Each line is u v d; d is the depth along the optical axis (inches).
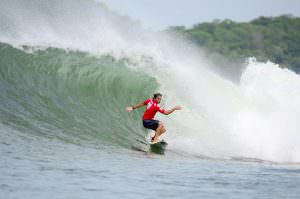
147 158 1876.2
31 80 2447.1
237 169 1807.3
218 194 1375.5
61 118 2193.7
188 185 1462.8
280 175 1705.2
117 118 2368.4
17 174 1409.9
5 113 2075.5
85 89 2536.9
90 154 1797.5
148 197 1311.5
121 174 1536.7
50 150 1755.7
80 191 1315.2
